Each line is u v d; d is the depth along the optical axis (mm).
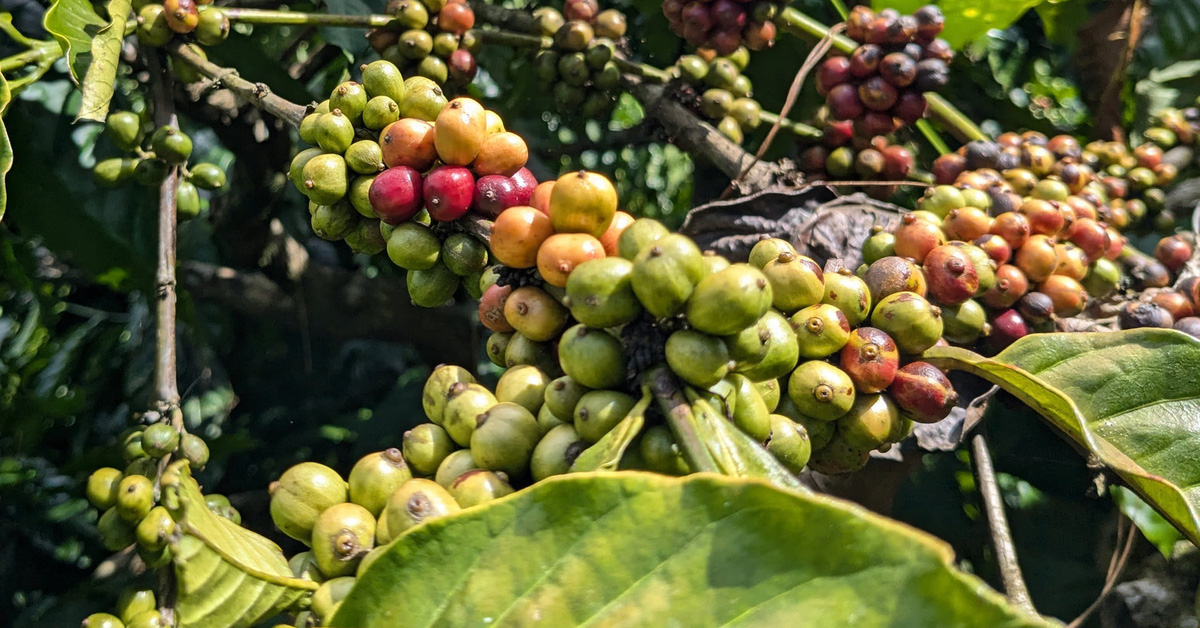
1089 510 427
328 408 606
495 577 256
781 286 302
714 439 268
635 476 250
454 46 399
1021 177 399
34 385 515
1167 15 510
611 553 252
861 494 349
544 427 292
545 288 295
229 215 545
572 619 252
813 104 496
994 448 430
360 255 619
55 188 438
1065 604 418
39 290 504
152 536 315
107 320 558
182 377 562
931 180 436
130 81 499
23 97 453
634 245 278
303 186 319
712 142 420
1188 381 323
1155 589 389
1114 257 395
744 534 247
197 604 306
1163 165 452
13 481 478
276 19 391
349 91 322
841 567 242
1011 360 330
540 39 424
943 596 236
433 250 310
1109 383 326
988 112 553
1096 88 520
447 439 302
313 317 582
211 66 374
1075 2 506
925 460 451
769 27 417
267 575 298
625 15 555
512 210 289
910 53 396
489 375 555
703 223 366
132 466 344
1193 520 296
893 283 320
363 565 267
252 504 529
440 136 301
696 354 269
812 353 303
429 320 594
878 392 309
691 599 248
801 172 432
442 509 279
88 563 493
